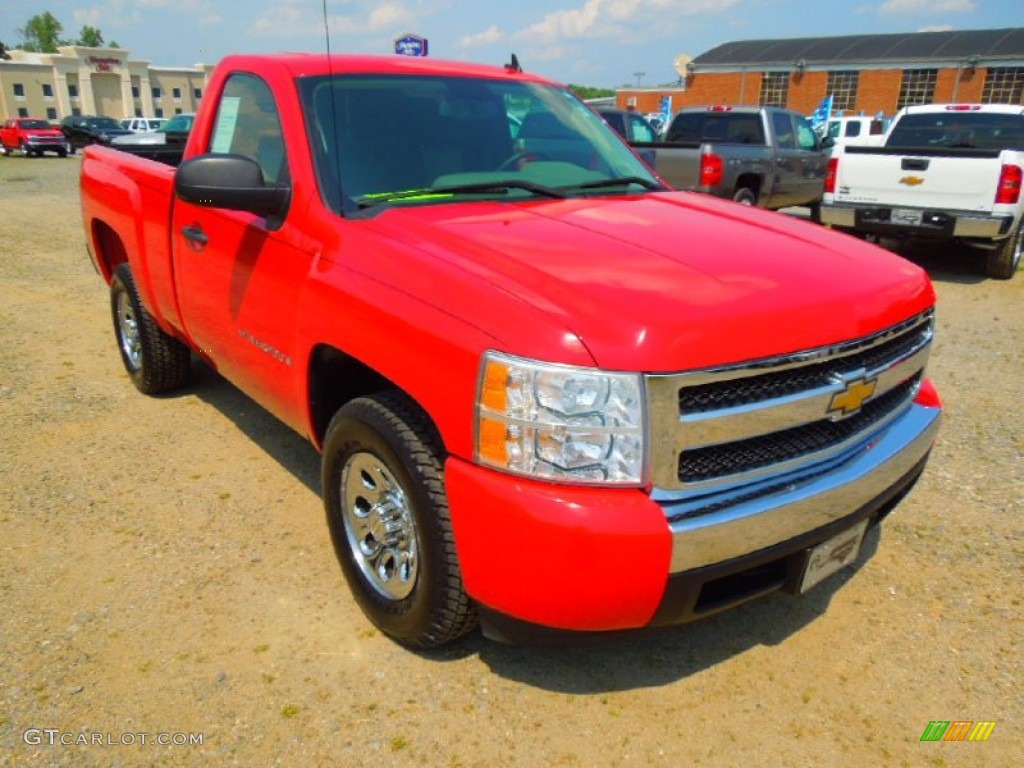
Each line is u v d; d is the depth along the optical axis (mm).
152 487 3898
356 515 2867
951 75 38125
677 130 12195
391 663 2746
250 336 3385
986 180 8383
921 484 4027
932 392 3121
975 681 2719
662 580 2135
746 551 2242
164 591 3098
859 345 2420
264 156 3428
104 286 7945
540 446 2119
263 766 2336
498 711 2557
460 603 2451
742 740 2467
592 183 3514
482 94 3709
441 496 2396
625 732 2486
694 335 2113
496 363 2148
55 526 3529
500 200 3176
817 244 2842
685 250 2590
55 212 13352
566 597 2143
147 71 68000
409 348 2410
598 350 2086
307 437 3279
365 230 2816
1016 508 3799
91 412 4789
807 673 2754
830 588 3213
